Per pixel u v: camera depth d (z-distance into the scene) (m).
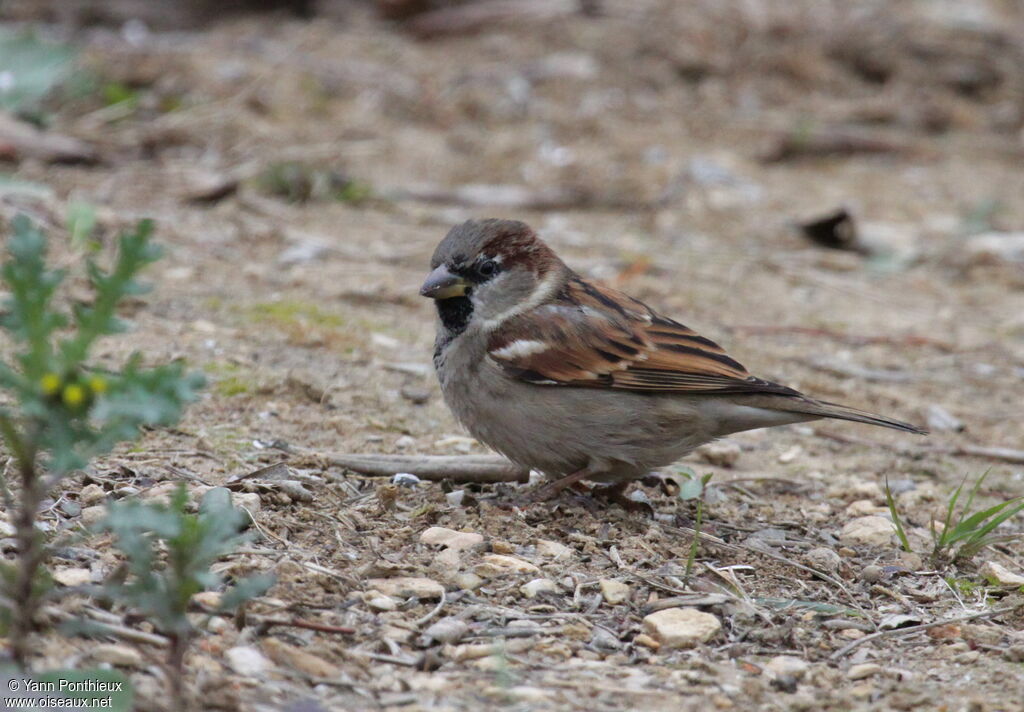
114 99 18.30
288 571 7.51
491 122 20.59
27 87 16.70
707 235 17.64
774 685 6.94
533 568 8.06
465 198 17.75
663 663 7.14
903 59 23.69
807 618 7.90
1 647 6.09
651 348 9.15
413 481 9.53
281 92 20.31
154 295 13.02
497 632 7.28
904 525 9.74
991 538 9.16
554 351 9.07
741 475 10.80
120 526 5.64
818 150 21.27
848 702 6.79
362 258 15.20
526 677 6.79
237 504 8.33
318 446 10.07
